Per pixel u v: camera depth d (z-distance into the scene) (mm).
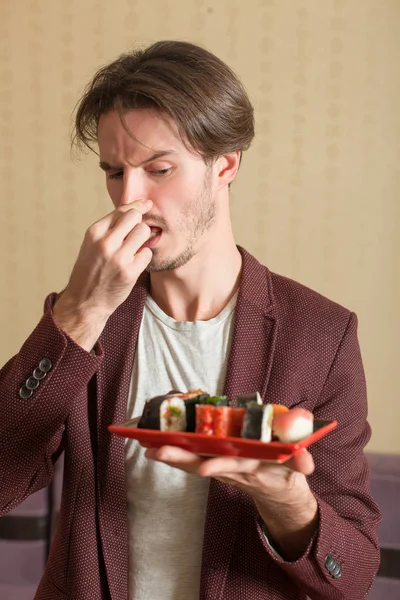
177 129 1157
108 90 1184
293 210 2418
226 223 1300
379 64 2342
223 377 1265
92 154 2500
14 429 1174
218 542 1202
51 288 2564
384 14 2326
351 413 1281
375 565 1264
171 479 1243
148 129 1155
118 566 1236
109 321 1304
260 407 955
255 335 1267
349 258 2406
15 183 2543
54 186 2527
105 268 1114
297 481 1047
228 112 1204
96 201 2516
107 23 2449
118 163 1186
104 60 2461
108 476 1241
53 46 2482
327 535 1151
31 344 1174
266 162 2414
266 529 1186
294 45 2373
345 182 2387
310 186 2404
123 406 1263
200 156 1188
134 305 1311
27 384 1160
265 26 2379
